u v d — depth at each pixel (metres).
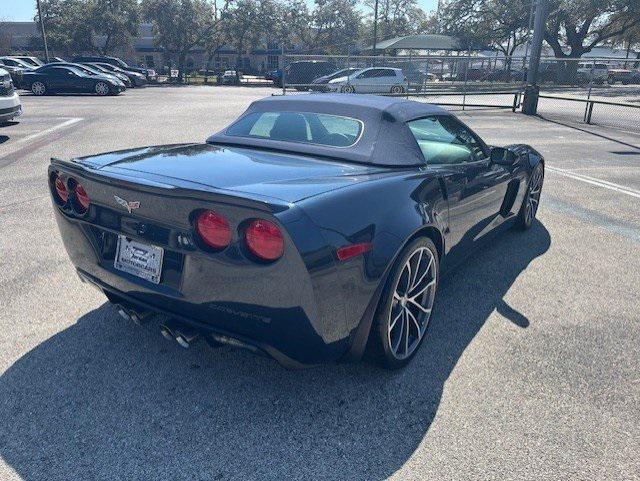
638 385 2.56
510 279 3.85
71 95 23.14
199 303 2.14
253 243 1.96
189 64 62.50
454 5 46.34
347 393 2.46
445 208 2.87
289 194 2.09
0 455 2.03
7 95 9.94
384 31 70.25
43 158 7.97
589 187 6.90
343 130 2.93
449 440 2.16
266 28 50.06
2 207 5.34
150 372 2.58
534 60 16.19
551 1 40.28
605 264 4.18
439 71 23.58
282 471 1.99
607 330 3.10
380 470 2.00
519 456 2.07
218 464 2.01
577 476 1.98
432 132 3.16
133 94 24.78
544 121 14.93
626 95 26.92
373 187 2.38
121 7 51.31
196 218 2.07
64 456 2.03
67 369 2.59
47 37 50.75
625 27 41.81
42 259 3.98
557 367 2.70
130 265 2.36
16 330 2.94
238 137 3.17
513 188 4.19
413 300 2.68
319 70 24.17
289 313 2.01
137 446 2.10
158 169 2.38
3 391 2.40
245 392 2.45
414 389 2.50
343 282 2.10
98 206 2.42
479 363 2.72
